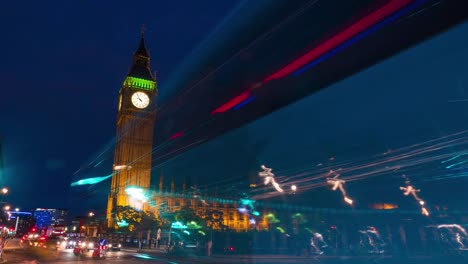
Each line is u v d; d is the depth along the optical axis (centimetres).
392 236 5359
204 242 4969
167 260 3766
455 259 3691
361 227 5681
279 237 5338
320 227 5900
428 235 5141
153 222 7856
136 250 6188
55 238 8856
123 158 12462
